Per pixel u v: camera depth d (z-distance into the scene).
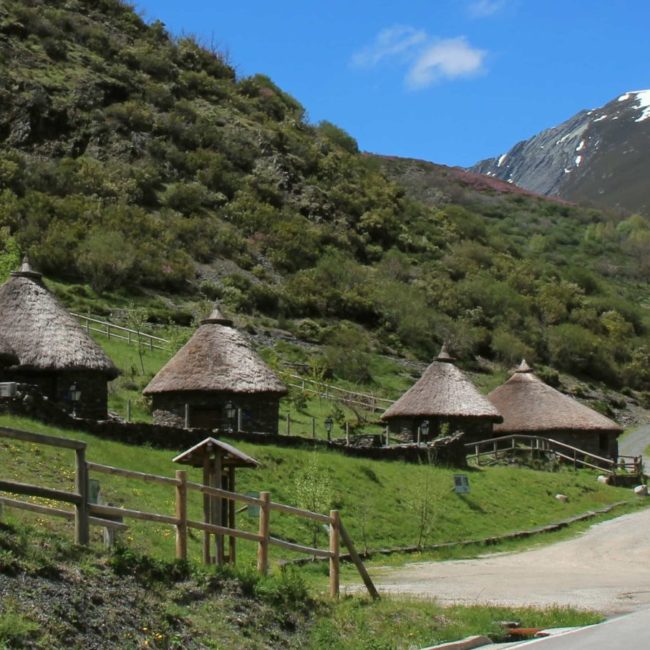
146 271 76.75
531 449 50.69
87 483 14.95
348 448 38.22
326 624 16.48
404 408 52.06
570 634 16.38
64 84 104.81
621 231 158.25
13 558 13.55
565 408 56.69
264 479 31.44
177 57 127.25
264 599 16.34
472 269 106.56
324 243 99.50
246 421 41.50
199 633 14.34
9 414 28.31
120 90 109.44
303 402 56.06
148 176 95.50
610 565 28.69
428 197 159.62
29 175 88.62
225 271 85.38
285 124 123.94
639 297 133.62
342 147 133.50
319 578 23.61
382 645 15.80
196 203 95.62
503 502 38.62
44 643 12.20
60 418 29.52
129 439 30.81
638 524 37.56
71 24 117.31
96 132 100.38
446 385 52.31
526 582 24.44
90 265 72.81
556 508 40.28
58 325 38.47
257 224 96.12
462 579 24.91
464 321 91.00
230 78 131.38
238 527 26.69
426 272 102.44
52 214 82.25
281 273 90.25
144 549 20.67
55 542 14.64
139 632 13.55
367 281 92.94
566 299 107.50
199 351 42.50
